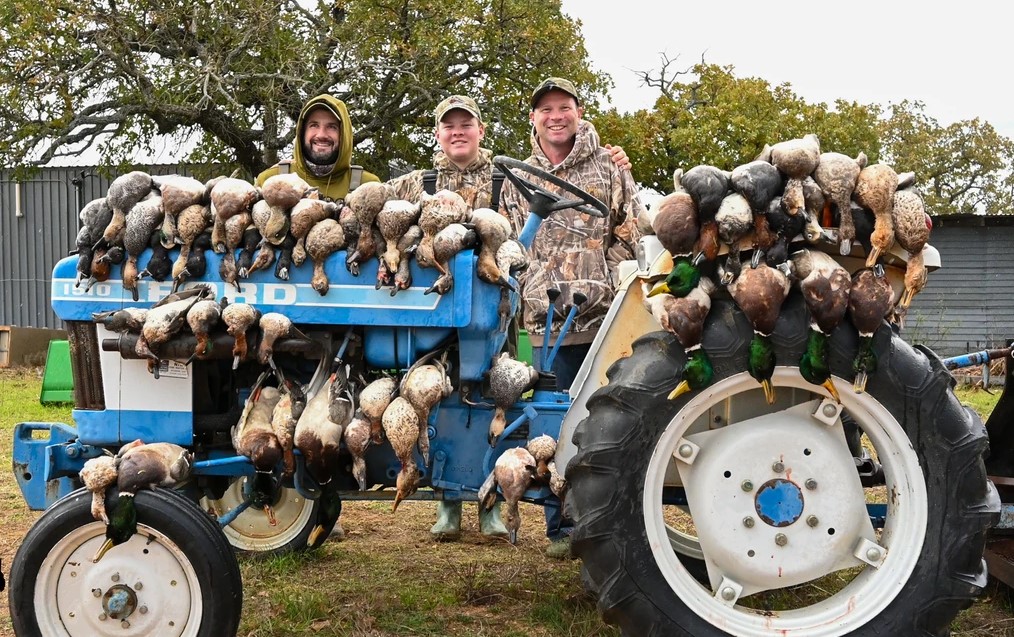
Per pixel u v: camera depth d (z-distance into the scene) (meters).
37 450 3.43
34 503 3.42
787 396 2.98
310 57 17.19
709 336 2.77
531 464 3.04
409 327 3.16
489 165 4.71
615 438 2.78
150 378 3.19
